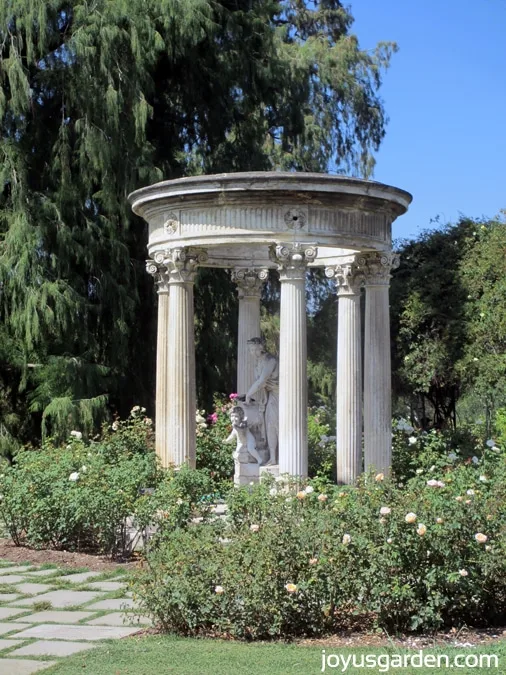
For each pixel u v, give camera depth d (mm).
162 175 24125
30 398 23781
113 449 17484
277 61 28344
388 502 9906
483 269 25016
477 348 24625
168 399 16438
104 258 24578
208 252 18422
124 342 24219
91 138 22969
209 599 9445
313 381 37469
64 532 14352
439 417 29234
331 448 21062
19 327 22500
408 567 9469
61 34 24250
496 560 9758
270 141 33875
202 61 26656
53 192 23672
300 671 7875
